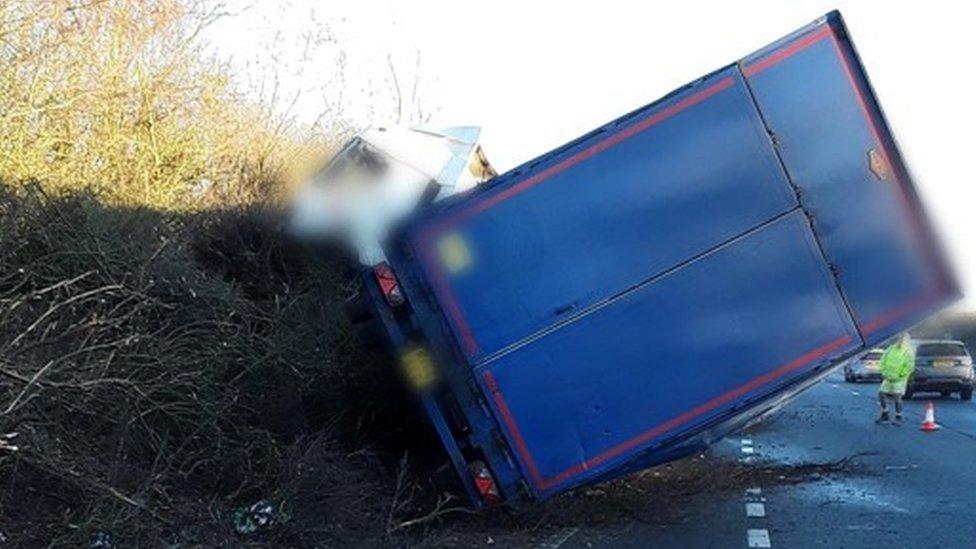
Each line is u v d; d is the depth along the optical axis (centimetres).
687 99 823
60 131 1067
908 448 1622
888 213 824
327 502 812
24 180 848
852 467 1352
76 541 639
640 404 817
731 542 896
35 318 696
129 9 1231
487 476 825
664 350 818
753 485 1192
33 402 645
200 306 862
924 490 1184
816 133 823
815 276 819
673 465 1228
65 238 787
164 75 1249
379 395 950
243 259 1020
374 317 909
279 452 823
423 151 963
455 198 836
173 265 855
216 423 798
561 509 936
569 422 818
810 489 1177
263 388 888
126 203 974
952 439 1789
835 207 821
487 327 822
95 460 686
